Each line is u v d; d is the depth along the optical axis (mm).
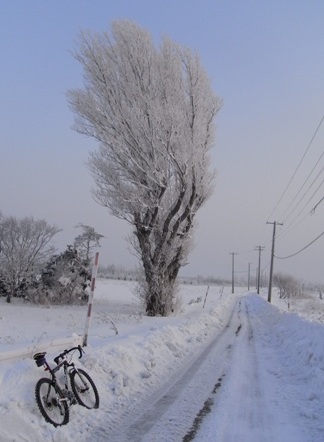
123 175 26109
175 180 26297
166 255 26016
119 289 52438
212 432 5887
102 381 7574
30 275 30688
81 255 31672
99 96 25844
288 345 14305
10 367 6219
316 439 5820
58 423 5633
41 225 31141
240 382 9039
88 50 25906
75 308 27234
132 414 6523
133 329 15969
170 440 5523
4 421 5125
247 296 71625
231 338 16969
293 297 76438
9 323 18141
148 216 26062
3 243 30562
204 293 70500
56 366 6398
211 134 27156
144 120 25109
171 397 7574
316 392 8195
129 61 25734
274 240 49500
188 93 26500
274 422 6484
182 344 13625
